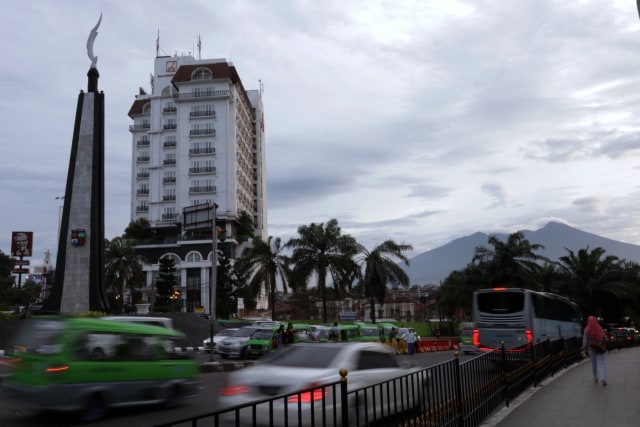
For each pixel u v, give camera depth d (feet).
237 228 284.20
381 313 240.53
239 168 289.53
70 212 132.26
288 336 91.61
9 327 91.66
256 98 344.28
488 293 79.20
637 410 32.99
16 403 32.91
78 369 33.04
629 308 198.29
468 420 27.81
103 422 33.78
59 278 129.80
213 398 45.44
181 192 274.77
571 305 103.60
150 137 290.15
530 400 38.52
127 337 36.91
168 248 260.01
